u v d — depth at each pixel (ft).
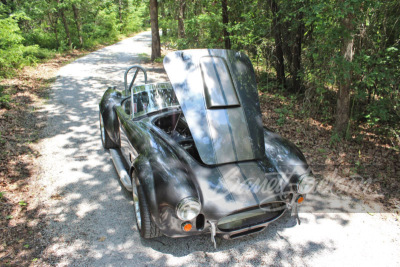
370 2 14.55
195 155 10.24
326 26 15.56
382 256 8.66
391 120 17.83
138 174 8.61
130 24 122.62
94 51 63.16
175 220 7.80
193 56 10.18
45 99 24.77
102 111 14.58
